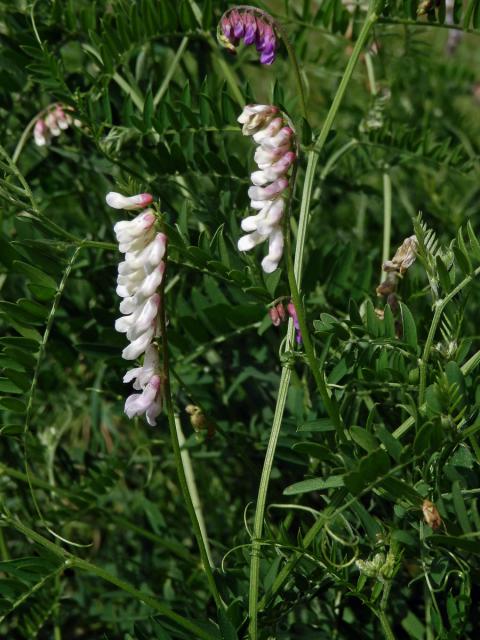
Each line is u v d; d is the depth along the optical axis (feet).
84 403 1.83
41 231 1.63
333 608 1.47
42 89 1.65
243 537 1.47
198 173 1.57
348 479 1.15
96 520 1.78
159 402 1.20
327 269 1.60
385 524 1.32
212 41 1.65
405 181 2.10
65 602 1.68
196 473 1.77
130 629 1.59
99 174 1.72
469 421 1.28
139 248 1.15
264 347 1.63
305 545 1.27
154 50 1.78
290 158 1.16
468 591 1.27
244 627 1.31
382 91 1.74
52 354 1.74
